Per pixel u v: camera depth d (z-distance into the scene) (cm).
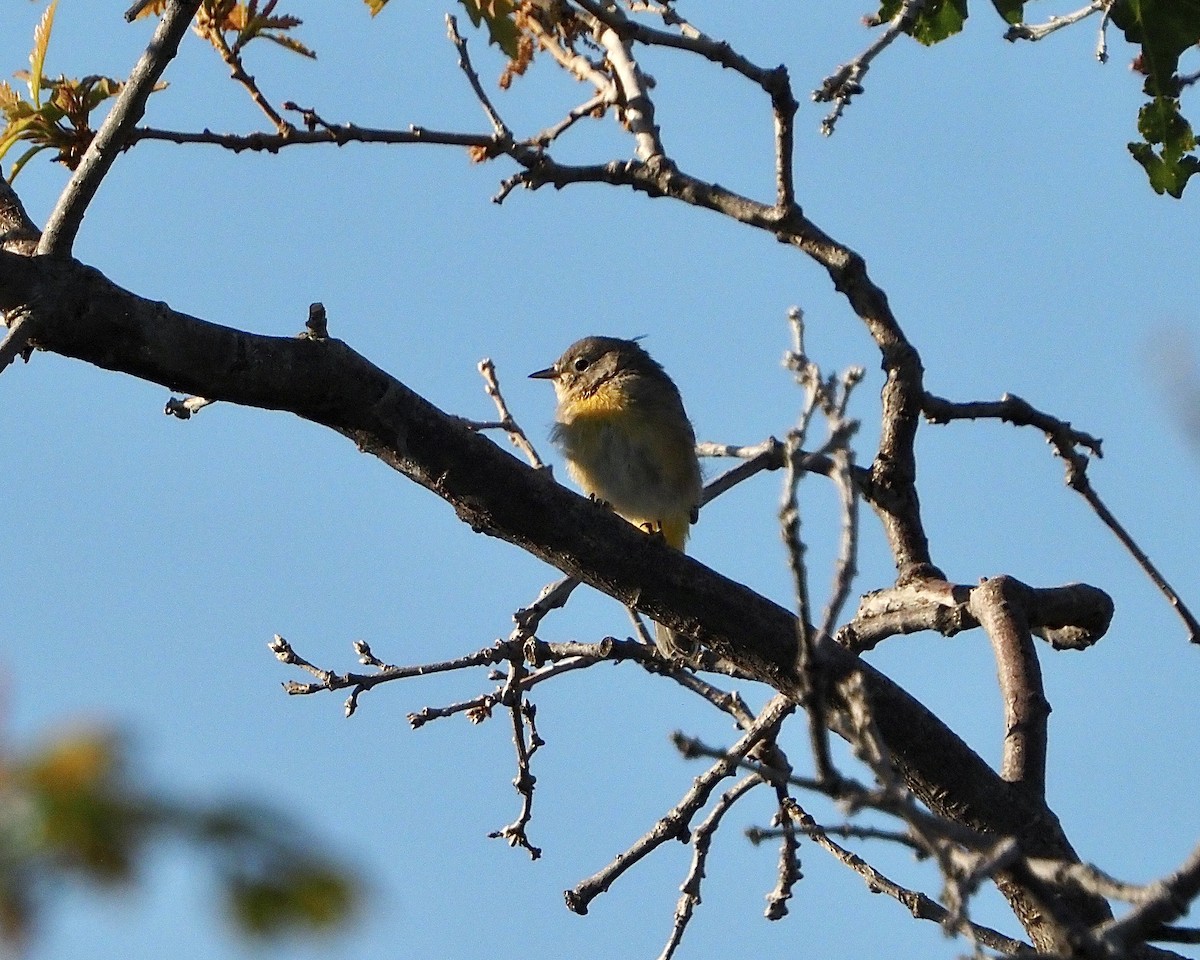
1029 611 1229
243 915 393
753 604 1121
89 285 941
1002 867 682
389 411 1030
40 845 388
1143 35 1214
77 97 1032
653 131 1309
